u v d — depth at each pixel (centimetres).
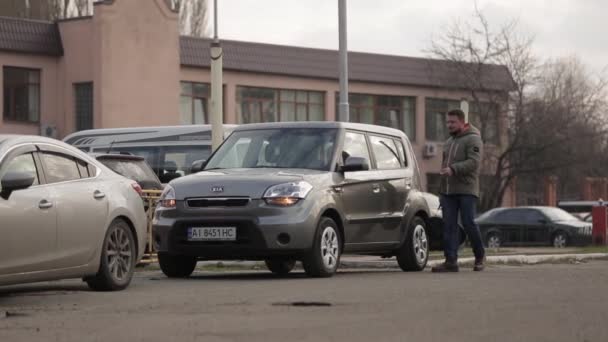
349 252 1925
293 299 1369
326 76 7206
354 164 1894
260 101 6975
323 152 1920
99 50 6034
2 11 7969
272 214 1775
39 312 1262
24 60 6116
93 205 1530
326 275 1834
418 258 2127
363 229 1953
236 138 1995
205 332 1044
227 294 1462
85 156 1578
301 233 1777
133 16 6134
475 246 2073
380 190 2009
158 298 1432
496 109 7138
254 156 1944
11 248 1368
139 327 1092
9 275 1367
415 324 1098
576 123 7025
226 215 1784
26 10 8038
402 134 2169
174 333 1041
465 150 2064
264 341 980
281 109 7081
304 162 1911
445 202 2070
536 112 6988
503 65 7119
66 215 1467
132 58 6128
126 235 1614
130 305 1338
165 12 6259
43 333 1062
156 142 3322
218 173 1862
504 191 7188
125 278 1602
